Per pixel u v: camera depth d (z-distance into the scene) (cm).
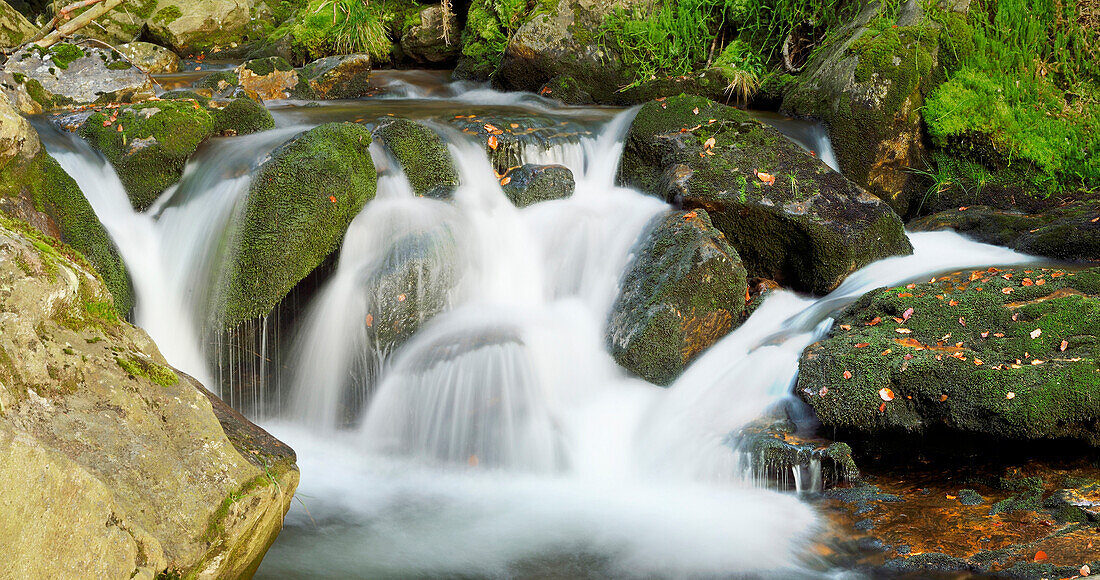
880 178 787
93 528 266
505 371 552
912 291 568
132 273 582
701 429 527
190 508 304
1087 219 680
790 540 437
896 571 402
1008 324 513
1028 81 814
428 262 596
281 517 361
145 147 607
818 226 643
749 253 675
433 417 550
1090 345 481
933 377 472
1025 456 462
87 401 300
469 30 1062
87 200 561
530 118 774
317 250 591
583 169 755
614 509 484
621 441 541
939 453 480
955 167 784
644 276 610
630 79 938
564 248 661
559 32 939
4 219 353
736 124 721
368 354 585
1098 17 836
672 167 695
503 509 484
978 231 721
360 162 630
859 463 495
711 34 985
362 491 506
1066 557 391
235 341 578
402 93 1002
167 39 1205
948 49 793
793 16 941
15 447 246
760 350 566
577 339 600
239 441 360
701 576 412
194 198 611
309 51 1116
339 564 420
